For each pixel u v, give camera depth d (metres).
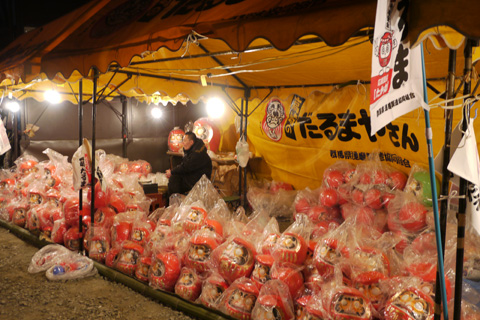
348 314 2.85
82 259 4.79
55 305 3.97
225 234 4.16
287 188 7.57
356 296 2.89
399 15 2.06
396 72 2.06
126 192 5.75
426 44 3.39
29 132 9.77
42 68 5.16
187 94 6.62
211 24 3.36
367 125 6.18
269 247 3.63
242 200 7.64
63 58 4.80
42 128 10.16
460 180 2.17
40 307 3.93
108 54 4.18
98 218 5.19
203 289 3.76
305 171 7.42
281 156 7.83
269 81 6.56
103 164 6.38
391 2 2.03
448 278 2.94
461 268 2.19
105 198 5.25
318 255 3.31
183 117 11.50
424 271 3.06
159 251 4.19
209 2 3.97
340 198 5.77
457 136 2.32
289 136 7.50
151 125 11.69
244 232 4.02
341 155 6.73
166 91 6.45
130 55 3.93
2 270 4.86
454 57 2.15
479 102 4.68
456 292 2.20
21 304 3.99
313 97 6.94
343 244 3.27
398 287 2.98
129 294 4.20
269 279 3.42
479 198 2.20
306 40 3.43
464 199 2.16
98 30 4.89
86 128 10.77
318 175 7.23
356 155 6.50
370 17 2.42
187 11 4.03
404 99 2.09
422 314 2.72
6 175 7.76
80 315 3.78
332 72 5.56
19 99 8.91
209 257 3.83
